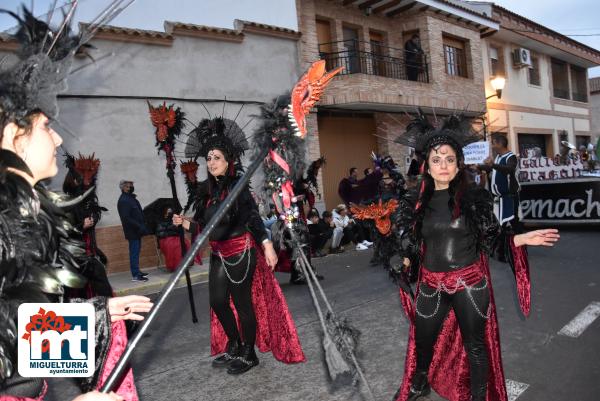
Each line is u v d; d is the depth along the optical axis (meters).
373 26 15.48
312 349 4.63
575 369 3.84
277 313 4.13
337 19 14.39
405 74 16.00
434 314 3.10
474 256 3.06
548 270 7.29
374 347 4.51
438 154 3.06
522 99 21.56
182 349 4.99
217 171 4.08
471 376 3.05
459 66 17.75
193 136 4.92
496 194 8.08
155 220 9.45
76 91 9.41
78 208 4.46
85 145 9.51
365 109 14.57
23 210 1.51
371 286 7.07
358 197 10.92
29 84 1.56
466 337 3.05
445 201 3.10
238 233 4.10
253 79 12.02
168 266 9.33
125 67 10.05
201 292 7.86
